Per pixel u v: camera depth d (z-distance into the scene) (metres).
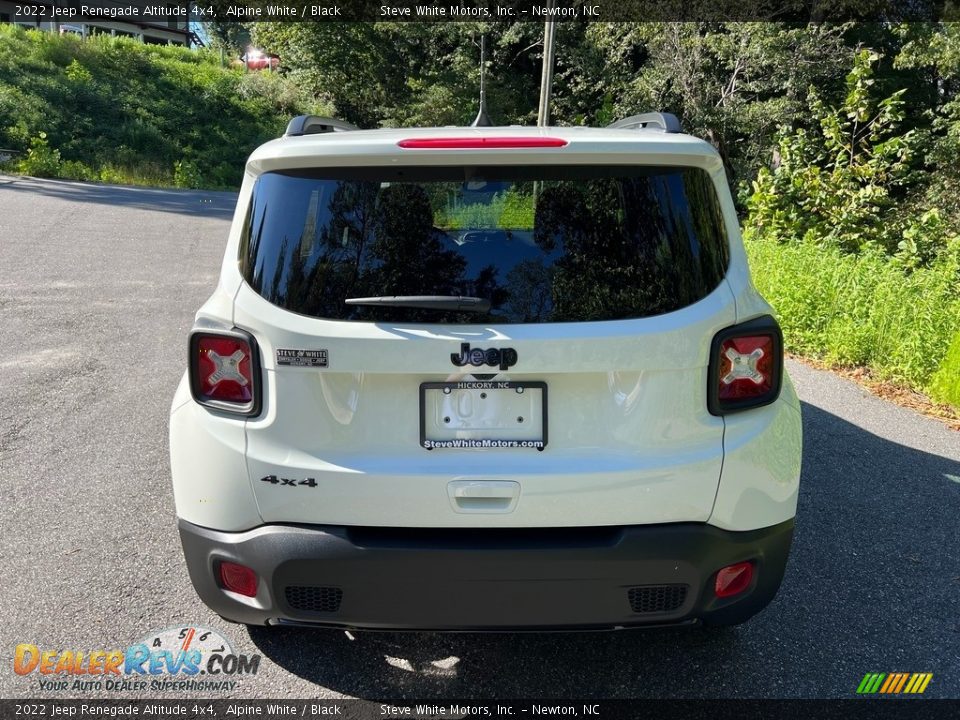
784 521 2.40
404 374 2.15
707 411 2.23
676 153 2.22
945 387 6.04
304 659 2.78
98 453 4.47
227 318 2.24
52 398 5.36
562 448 2.19
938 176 17.67
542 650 2.85
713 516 2.25
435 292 2.17
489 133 2.33
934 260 8.64
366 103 39.97
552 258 2.20
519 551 2.15
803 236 10.84
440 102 34.94
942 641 2.95
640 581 2.21
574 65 30.42
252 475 2.22
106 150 26.61
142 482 4.11
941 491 4.35
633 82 26.78
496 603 2.21
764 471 2.30
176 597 3.11
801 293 7.68
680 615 2.30
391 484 2.17
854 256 8.95
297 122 2.62
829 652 2.86
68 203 15.87
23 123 25.50
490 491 2.16
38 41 34.66
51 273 9.55
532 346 2.12
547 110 21.22
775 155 12.30
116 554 3.40
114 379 5.82
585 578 2.19
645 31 24.20
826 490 4.34
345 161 2.19
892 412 5.80
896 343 6.79
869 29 22.70
